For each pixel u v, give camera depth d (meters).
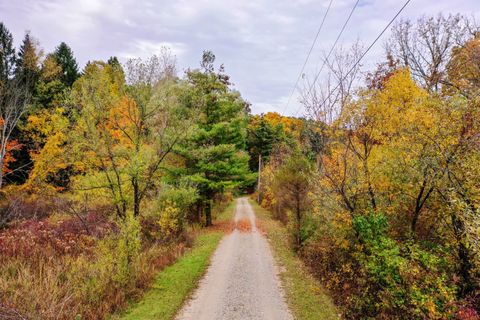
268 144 56.69
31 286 8.01
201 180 21.17
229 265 13.52
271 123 61.94
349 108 10.06
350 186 10.11
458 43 20.31
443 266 7.02
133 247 10.33
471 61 14.98
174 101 13.93
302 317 8.38
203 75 23.45
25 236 13.76
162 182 18.44
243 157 25.52
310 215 15.30
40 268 9.13
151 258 12.99
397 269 7.14
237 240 19.23
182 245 16.03
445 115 7.48
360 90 10.13
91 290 8.50
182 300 9.41
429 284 6.61
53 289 8.05
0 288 7.74
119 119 12.46
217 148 21.33
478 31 19.09
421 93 10.07
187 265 12.99
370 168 9.59
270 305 9.16
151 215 16.72
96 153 11.48
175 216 16.88
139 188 12.93
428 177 7.62
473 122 7.03
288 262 14.09
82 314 7.50
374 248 7.94
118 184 11.73
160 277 11.24
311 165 16.22
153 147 13.30
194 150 20.53
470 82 13.87
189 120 13.88
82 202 14.46
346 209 10.22
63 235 14.98
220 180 22.81
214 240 18.89
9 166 27.42
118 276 9.27
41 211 20.69
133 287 9.54
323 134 11.41
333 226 10.72
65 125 11.68
